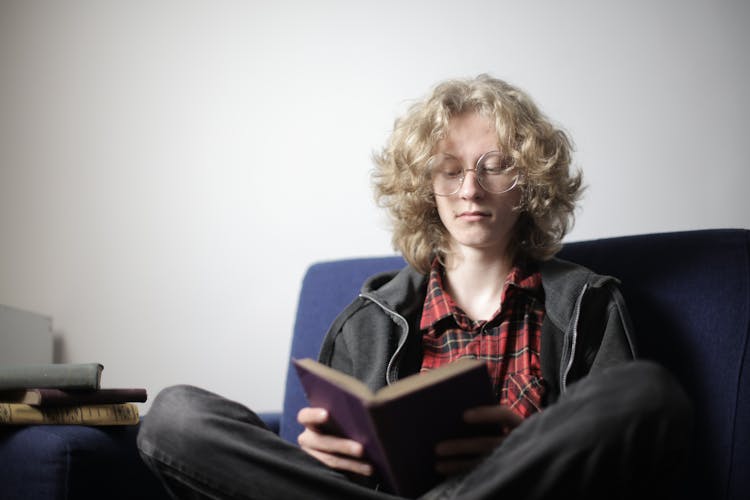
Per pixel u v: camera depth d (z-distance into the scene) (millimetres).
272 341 2191
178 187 2250
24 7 2303
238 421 1055
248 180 2238
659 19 2055
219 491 1017
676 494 1216
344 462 1041
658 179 2039
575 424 860
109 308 2225
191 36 2279
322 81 2236
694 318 1277
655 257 1354
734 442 1190
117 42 2293
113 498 1203
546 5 2119
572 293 1280
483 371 913
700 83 2027
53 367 1237
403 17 2205
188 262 2229
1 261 2248
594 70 2086
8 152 2279
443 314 1338
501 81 1469
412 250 1451
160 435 1055
